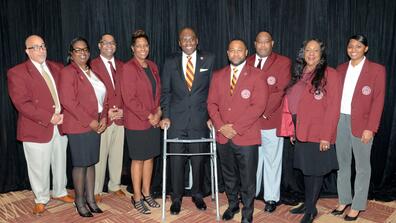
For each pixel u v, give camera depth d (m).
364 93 2.95
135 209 3.43
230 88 2.95
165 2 3.83
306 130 2.87
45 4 3.91
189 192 3.82
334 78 2.81
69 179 4.05
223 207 3.47
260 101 2.86
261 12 3.67
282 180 3.83
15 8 3.84
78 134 3.04
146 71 3.21
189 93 3.18
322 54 2.85
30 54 3.10
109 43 3.39
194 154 3.14
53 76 3.29
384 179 3.78
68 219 3.23
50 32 3.95
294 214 3.32
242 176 3.00
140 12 3.88
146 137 3.21
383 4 3.50
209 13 3.77
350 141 3.12
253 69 2.92
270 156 3.33
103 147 3.55
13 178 4.02
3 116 3.91
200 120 3.21
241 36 3.72
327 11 3.54
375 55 3.57
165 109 3.26
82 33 3.94
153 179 3.96
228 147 3.01
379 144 3.75
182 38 3.08
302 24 3.60
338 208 3.31
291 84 3.01
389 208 3.42
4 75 3.87
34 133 3.19
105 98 3.28
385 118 3.70
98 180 3.61
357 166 3.10
